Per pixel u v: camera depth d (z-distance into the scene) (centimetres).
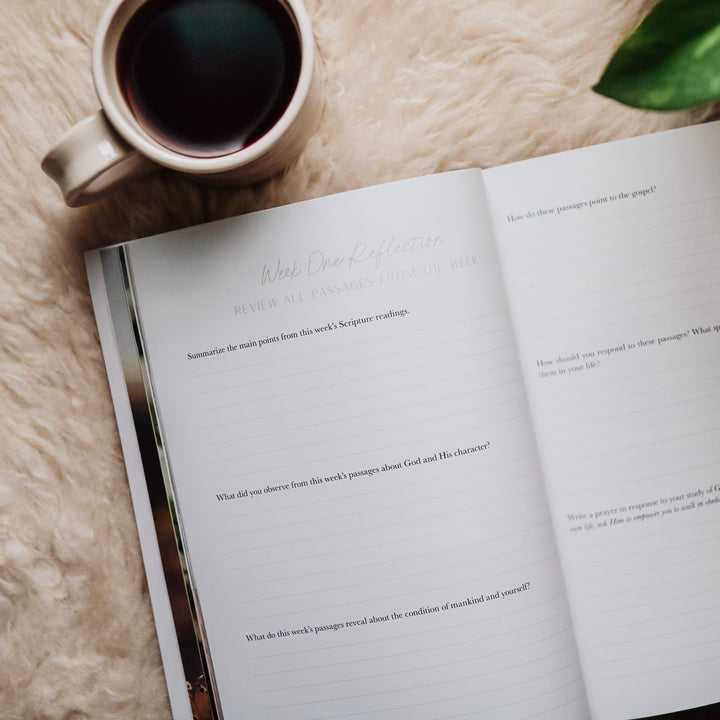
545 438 43
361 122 44
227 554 43
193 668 43
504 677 42
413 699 42
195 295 42
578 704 42
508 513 42
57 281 44
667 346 42
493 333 41
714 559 43
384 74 44
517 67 43
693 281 42
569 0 43
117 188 42
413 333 41
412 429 42
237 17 39
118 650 45
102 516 45
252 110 39
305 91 36
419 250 41
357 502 42
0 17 44
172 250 42
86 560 45
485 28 43
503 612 42
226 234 42
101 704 45
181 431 43
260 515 43
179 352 43
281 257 42
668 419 43
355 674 43
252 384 42
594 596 43
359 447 42
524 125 43
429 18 43
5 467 45
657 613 43
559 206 42
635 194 42
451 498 42
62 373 44
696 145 42
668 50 33
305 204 42
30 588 45
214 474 43
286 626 43
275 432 42
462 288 41
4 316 44
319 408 42
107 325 43
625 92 34
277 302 42
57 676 45
